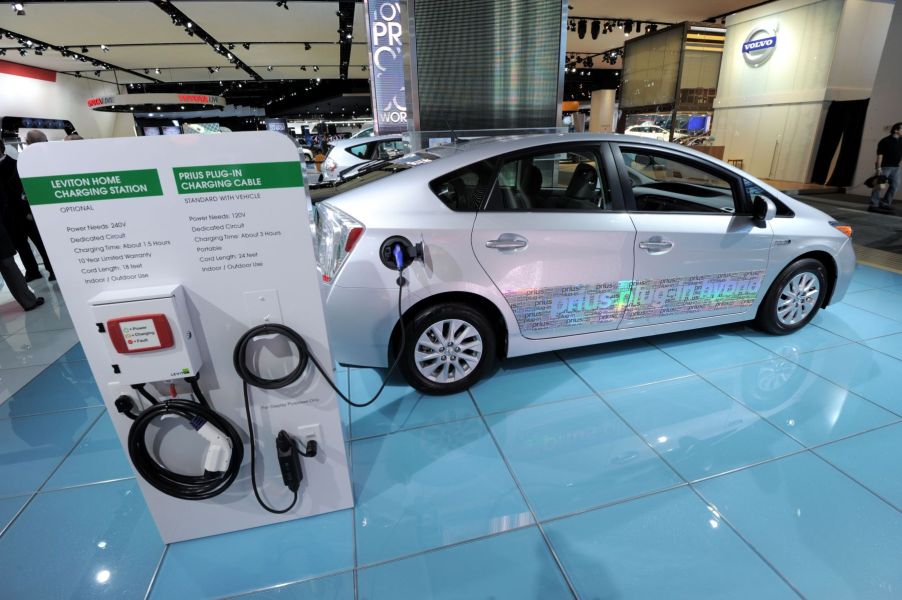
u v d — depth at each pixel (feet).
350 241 6.73
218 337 4.58
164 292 4.15
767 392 8.15
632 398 8.03
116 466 6.78
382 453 6.79
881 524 5.52
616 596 4.74
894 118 29.32
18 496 6.21
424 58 15.02
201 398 4.67
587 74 75.92
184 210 4.09
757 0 35.42
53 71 52.54
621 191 7.89
